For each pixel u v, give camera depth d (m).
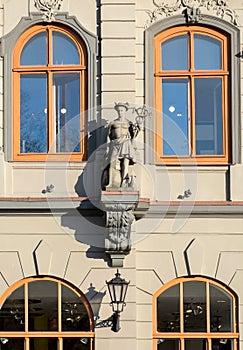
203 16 33.59
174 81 33.62
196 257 32.72
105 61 33.38
